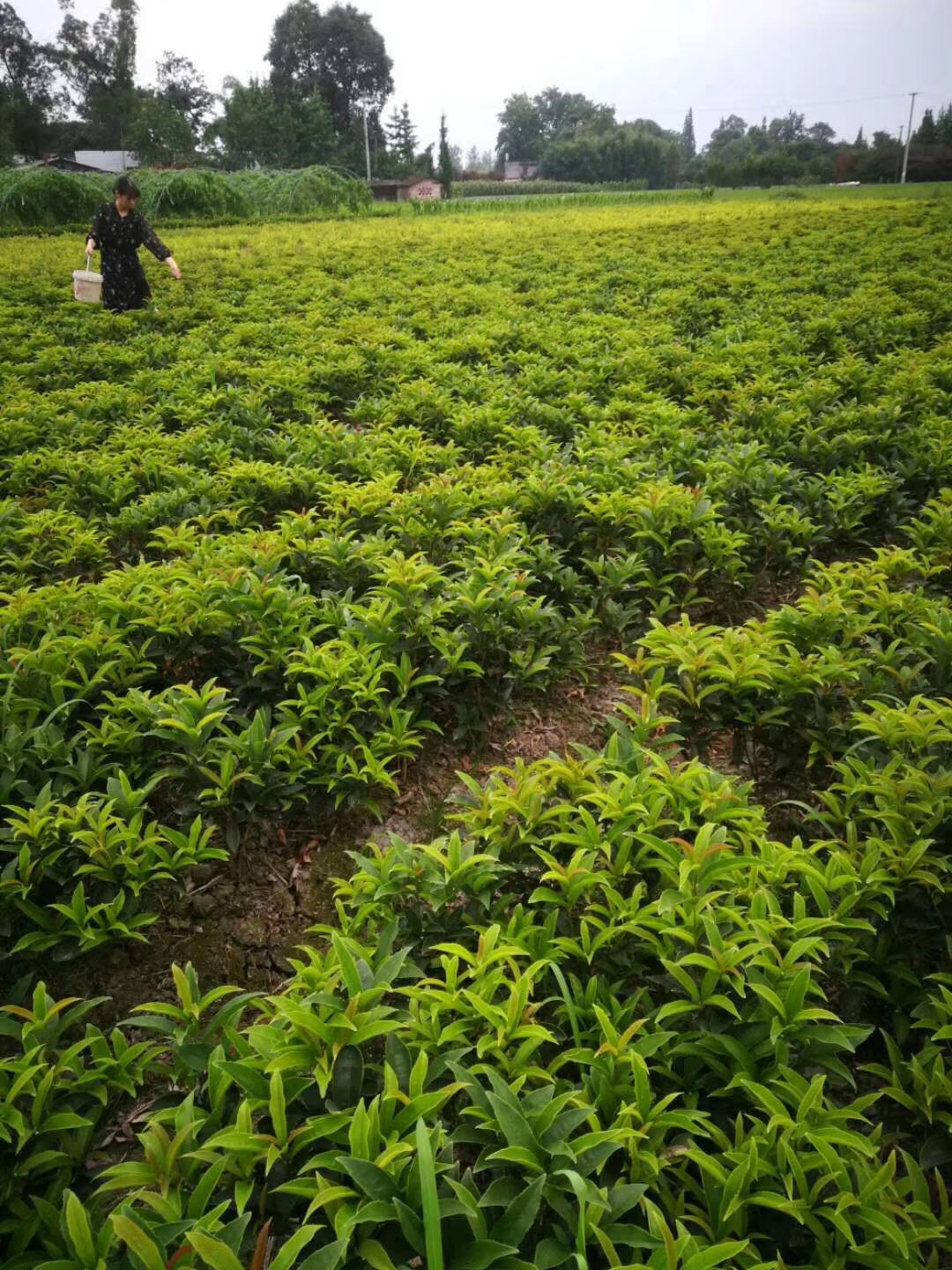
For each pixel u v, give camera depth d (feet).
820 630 13.83
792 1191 6.70
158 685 14.74
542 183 256.32
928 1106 7.55
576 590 16.70
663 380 31.12
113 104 285.02
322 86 317.01
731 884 9.30
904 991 9.02
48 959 10.14
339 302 46.19
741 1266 6.33
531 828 9.95
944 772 10.27
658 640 13.35
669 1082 7.91
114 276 41.60
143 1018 8.07
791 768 12.73
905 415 26.09
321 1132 6.60
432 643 13.83
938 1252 7.19
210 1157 6.52
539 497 19.25
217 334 38.96
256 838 12.10
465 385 29.40
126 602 14.28
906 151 226.58
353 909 11.21
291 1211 6.74
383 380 31.40
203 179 104.53
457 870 9.13
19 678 12.69
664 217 93.45
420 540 18.28
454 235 77.87
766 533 18.57
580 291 47.39
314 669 12.89
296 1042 7.29
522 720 15.10
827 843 9.65
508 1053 7.71
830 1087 8.78
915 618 14.84
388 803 13.15
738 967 8.27
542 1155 6.50
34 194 94.17
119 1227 5.57
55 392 29.01
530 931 8.73
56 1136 7.70
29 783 11.37
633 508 18.12
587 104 461.78
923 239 62.95
